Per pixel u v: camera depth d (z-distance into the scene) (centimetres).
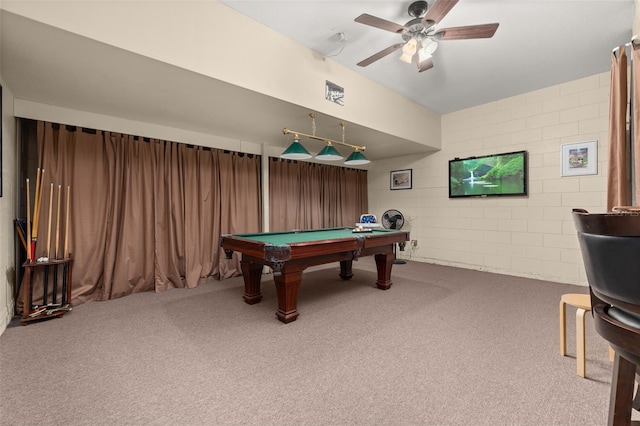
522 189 420
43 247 287
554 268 398
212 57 230
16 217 280
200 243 389
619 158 230
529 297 324
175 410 143
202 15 226
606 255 69
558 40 287
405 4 239
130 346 209
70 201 303
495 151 450
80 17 175
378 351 202
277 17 255
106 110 307
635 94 213
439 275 432
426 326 244
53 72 222
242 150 440
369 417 139
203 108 301
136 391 158
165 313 276
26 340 218
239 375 173
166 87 249
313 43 294
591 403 148
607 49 303
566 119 385
